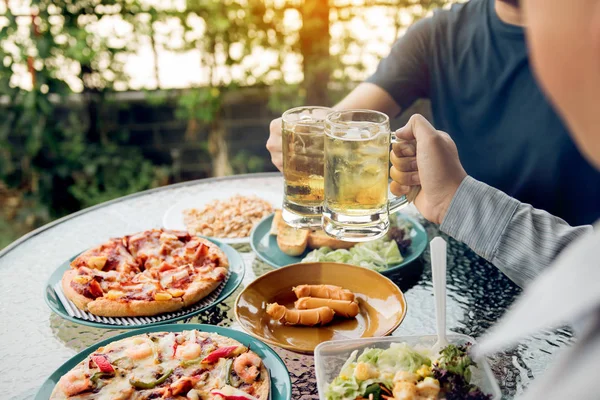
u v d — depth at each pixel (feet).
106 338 4.15
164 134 13.70
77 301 4.41
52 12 12.32
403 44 7.17
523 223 3.70
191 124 13.70
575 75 1.35
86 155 13.32
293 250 5.17
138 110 13.42
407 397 3.02
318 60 13.34
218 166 13.98
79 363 3.70
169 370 3.63
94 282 4.49
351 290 4.59
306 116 4.19
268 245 5.42
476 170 6.91
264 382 3.52
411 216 6.00
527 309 1.62
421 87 7.23
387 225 3.91
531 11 1.43
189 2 12.83
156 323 4.23
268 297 4.50
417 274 4.94
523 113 6.45
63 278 4.73
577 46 1.32
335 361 3.46
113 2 12.53
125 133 13.52
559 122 6.20
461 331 4.11
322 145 4.04
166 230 5.44
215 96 13.39
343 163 3.65
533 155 6.41
